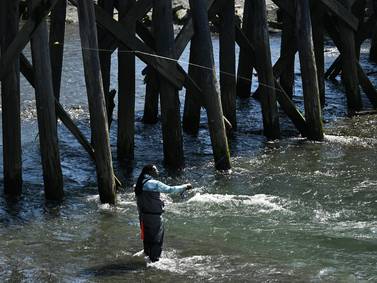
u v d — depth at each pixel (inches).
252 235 1320.1
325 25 2198.6
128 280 1123.9
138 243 1278.3
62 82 2765.7
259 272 1160.2
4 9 1379.2
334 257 1221.1
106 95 1863.9
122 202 1485.0
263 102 1929.1
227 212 1435.8
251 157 1809.8
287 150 1863.9
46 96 1423.5
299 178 1647.4
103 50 1771.7
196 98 1651.1
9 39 1390.3
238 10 4065.0
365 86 2236.7
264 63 1876.2
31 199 1492.4
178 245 1270.9
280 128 2081.7
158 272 1156.5
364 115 2197.3
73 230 1336.1
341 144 1911.9
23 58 1454.2
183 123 2060.8
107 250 1246.3
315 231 1336.1
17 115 1464.1
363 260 1207.6
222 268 1175.6
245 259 1212.5
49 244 1269.7
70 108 2379.4
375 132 2022.6
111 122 2044.8
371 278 1138.7
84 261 1198.3
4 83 1435.8
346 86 2215.8
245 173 1683.1
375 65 3043.8
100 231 1332.4
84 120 2218.3
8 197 1501.0
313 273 1157.1
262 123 2161.7
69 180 1637.6
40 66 1402.6
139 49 1566.2
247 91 2468.0
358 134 2001.7
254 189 1576.0
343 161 1770.4
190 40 1644.9
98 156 1444.4
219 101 1652.3
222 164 1689.2
